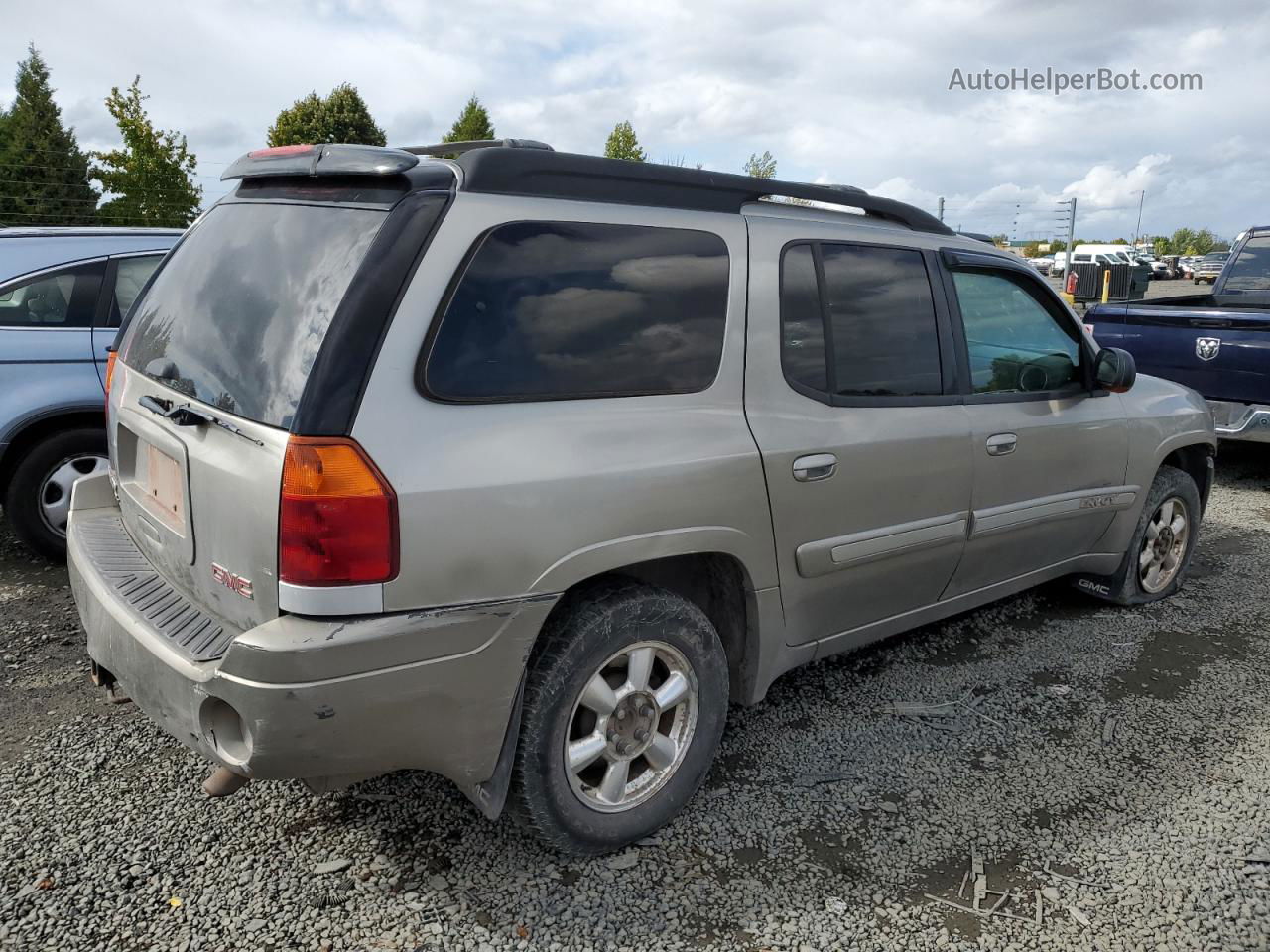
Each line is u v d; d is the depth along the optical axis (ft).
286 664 6.75
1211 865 9.04
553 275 8.15
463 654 7.45
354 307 7.11
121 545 9.61
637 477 8.29
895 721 11.71
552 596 7.84
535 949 7.71
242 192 9.44
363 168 7.77
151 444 8.97
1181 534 16.11
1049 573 14.06
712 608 10.11
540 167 8.33
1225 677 13.16
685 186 9.37
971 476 11.69
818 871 8.81
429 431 7.23
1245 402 23.00
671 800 9.22
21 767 10.03
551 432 7.88
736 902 8.36
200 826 9.14
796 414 9.79
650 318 8.77
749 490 9.24
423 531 7.11
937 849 9.18
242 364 7.70
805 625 10.46
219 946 7.59
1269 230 27.89
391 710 7.20
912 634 14.47
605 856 8.94
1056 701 12.36
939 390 11.50
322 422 6.84
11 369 15.29
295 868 8.59
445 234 7.55
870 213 11.43
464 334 7.55
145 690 7.82
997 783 10.36
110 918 7.84
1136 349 24.95
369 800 9.65
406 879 8.48
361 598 6.95
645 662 8.84
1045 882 8.74
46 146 105.29
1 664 12.41
